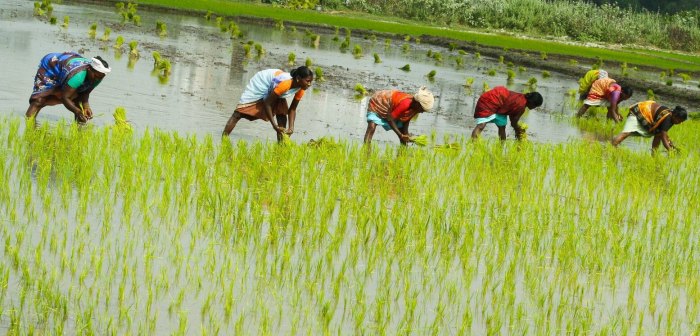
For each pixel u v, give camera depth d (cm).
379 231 853
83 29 2503
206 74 1928
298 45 3041
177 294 652
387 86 2203
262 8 4312
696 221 1079
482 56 3697
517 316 680
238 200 908
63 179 878
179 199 878
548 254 864
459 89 2381
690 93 2938
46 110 1262
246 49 2405
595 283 794
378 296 695
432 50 3666
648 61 4309
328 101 1806
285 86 1177
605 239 924
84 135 1070
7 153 961
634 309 735
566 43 5028
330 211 910
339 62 2659
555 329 669
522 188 1141
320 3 4869
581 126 1966
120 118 1143
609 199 1148
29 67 1612
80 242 727
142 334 577
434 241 859
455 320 668
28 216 773
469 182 1138
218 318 619
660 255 886
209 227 812
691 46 5694
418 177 1135
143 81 1680
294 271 728
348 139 1398
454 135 1591
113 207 833
